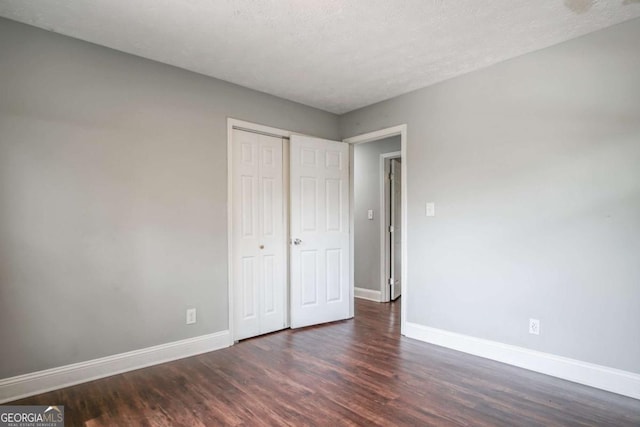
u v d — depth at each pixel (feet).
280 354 10.07
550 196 8.71
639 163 7.52
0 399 7.34
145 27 7.82
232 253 10.94
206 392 7.82
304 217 12.73
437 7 7.08
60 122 8.09
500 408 7.11
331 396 7.63
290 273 12.57
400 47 8.73
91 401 7.44
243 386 8.10
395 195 17.31
